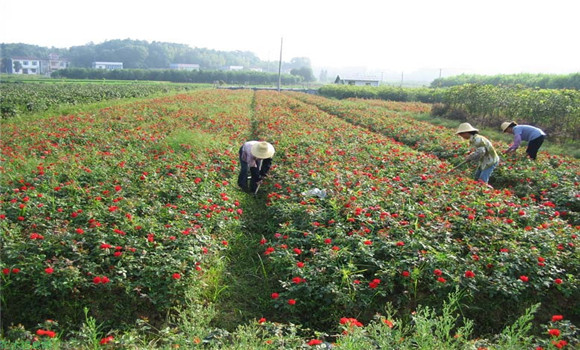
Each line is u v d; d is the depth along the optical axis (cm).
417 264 481
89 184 743
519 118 1748
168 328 378
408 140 1374
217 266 531
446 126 1897
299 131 1362
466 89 2100
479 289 461
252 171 786
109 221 570
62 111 1966
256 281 526
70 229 530
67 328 407
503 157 1038
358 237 538
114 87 3953
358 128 1520
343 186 732
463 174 902
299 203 668
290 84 11281
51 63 12862
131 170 839
